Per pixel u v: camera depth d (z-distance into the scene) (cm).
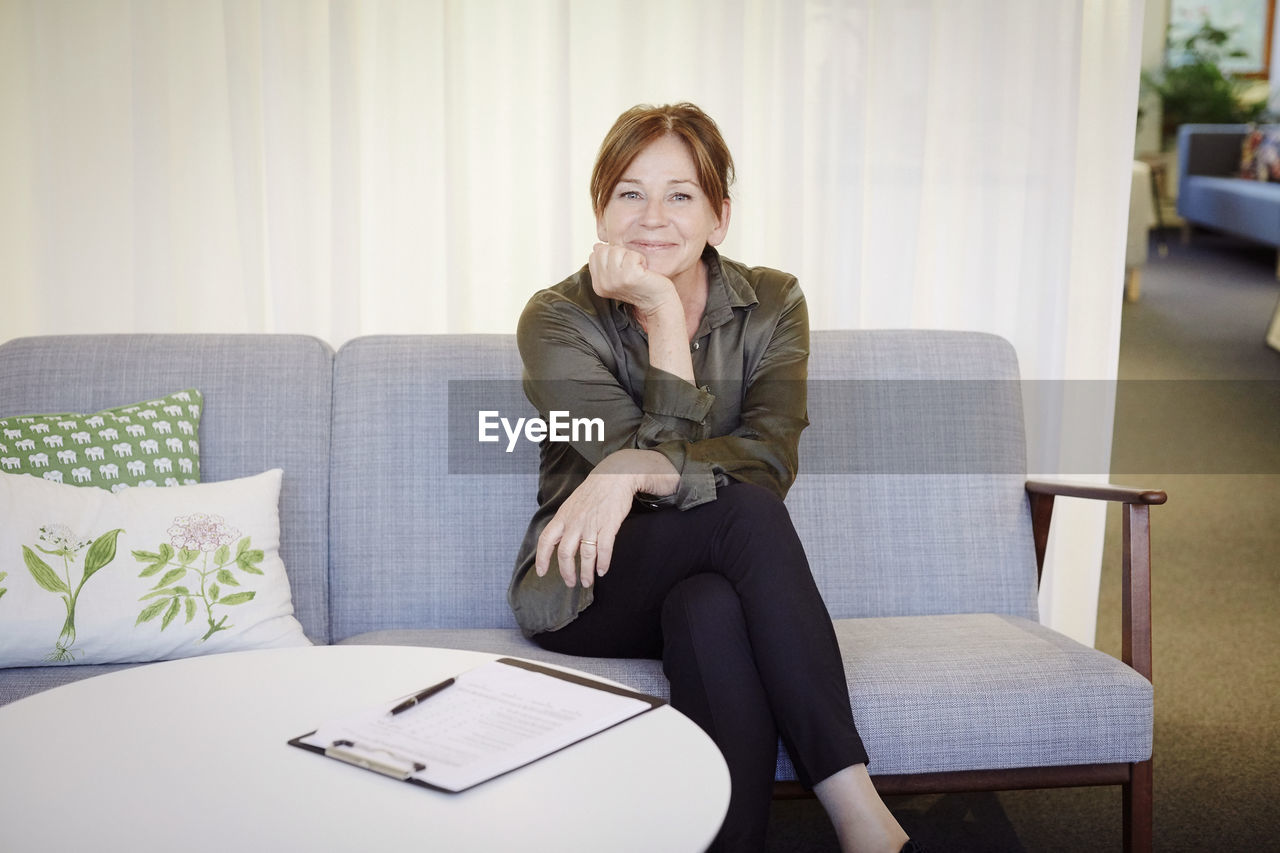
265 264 238
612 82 236
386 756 94
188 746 98
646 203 162
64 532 154
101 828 82
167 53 232
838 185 239
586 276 171
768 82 238
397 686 114
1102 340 248
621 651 153
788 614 131
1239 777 206
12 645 148
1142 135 676
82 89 233
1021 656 156
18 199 236
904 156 242
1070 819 191
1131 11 240
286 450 182
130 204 237
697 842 80
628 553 146
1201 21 662
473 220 238
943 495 194
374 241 238
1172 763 212
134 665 155
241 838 80
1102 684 151
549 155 236
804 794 143
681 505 143
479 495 184
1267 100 661
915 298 247
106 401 180
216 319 238
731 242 241
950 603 191
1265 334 559
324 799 87
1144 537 162
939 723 146
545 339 162
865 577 190
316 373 187
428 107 235
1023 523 195
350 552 182
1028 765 149
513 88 234
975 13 242
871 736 145
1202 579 323
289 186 232
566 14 231
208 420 181
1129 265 610
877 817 123
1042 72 241
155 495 163
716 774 92
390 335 192
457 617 182
